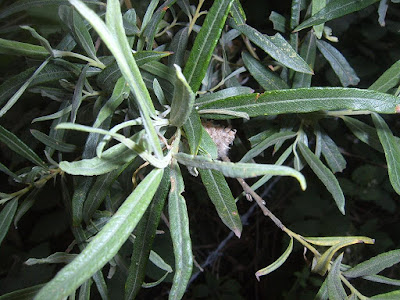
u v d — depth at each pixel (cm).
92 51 16
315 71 29
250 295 52
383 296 14
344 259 43
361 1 16
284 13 28
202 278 51
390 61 36
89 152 17
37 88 19
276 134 19
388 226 49
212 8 12
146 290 49
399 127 32
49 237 45
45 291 8
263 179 18
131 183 20
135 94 10
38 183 18
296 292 45
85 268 9
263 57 28
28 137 26
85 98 19
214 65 24
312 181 29
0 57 26
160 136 13
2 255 43
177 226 13
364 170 45
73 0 8
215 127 19
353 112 18
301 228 44
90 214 17
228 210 15
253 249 53
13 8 18
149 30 17
